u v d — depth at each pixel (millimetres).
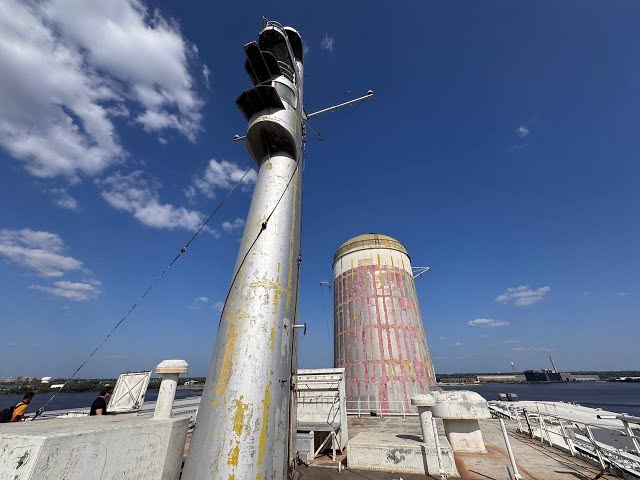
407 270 32344
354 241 33906
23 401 9844
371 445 10555
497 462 10367
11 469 3535
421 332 29578
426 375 26906
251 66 9094
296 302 7082
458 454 11398
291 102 8945
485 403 11438
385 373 26266
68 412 12047
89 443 4234
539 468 9625
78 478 4000
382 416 23766
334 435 12508
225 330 5707
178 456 6074
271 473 4625
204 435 4707
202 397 5211
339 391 14570
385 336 27734
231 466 4375
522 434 15008
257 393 4996
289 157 8188
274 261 6406
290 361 6000
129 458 4906
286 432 5320
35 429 4312
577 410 23516
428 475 9594
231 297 6113
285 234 6922
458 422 12109
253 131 8031
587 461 10180
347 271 32531
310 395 14844
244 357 5254
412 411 24391
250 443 4590
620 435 16406
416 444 10414
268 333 5605
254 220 6988
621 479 8578
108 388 10945
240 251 6730
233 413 4762
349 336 29250
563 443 13461
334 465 10898
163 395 6402
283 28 11070
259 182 7770
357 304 30156
